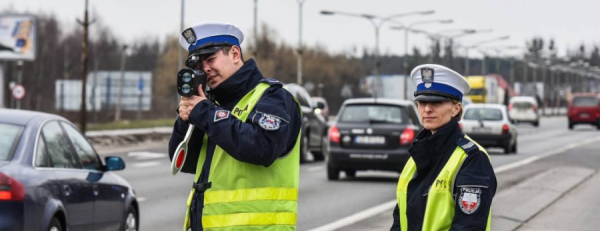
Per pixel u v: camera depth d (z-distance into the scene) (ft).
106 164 39.40
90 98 344.69
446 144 20.54
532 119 288.51
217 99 21.33
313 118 109.50
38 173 33.14
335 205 63.31
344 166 80.28
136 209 42.47
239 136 20.03
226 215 20.77
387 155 78.89
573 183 75.05
